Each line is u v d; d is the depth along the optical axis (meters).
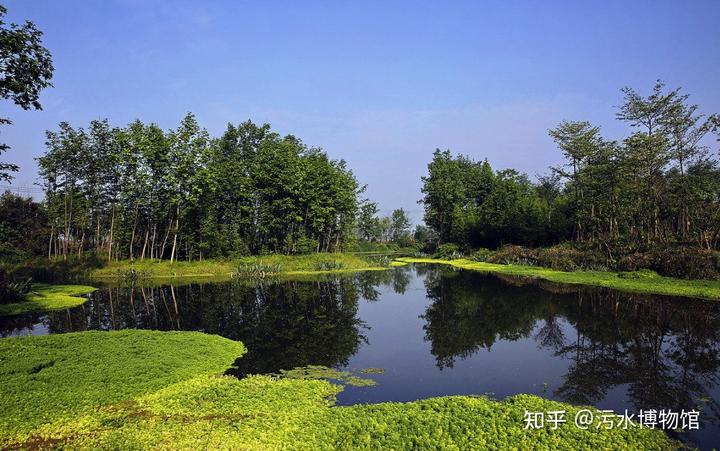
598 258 41.06
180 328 22.95
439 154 82.19
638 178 41.22
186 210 50.97
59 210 53.81
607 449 8.78
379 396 12.94
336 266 53.75
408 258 78.38
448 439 9.10
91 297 33.62
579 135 50.50
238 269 47.53
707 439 9.79
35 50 22.48
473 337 20.19
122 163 48.28
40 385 12.61
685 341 17.97
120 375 13.58
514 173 83.38
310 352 17.97
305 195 57.91
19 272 47.75
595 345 18.02
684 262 31.45
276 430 9.80
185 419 10.50
